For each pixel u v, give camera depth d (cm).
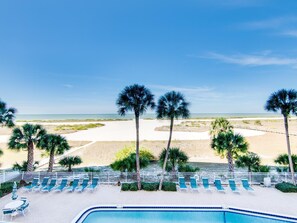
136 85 1605
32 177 1762
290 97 1595
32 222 1078
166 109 1597
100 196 1452
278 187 1560
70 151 3588
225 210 1248
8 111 1955
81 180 1736
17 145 1931
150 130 6744
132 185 1581
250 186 1636
